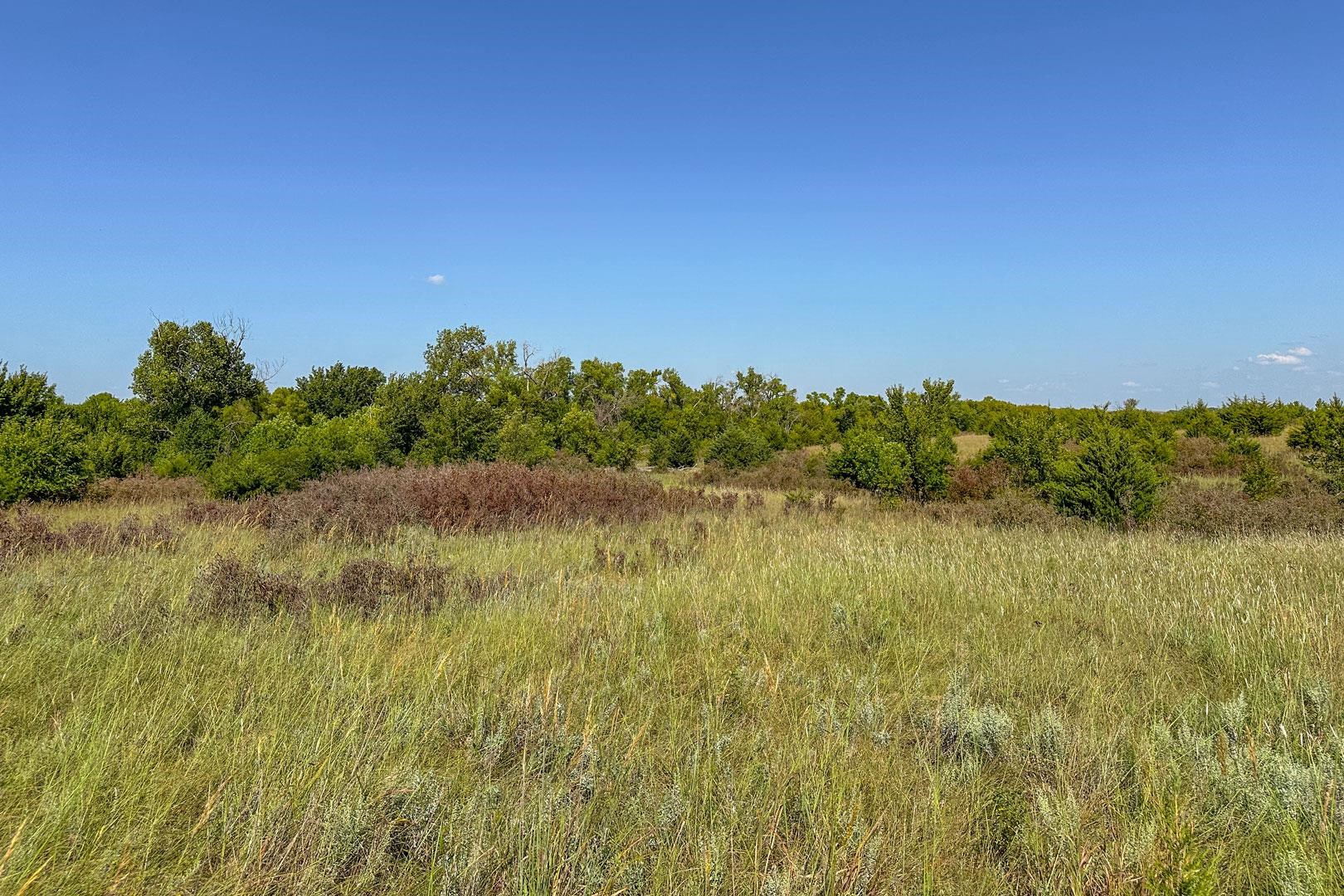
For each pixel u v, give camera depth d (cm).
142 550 865
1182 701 411
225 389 4122
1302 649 477
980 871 272
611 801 308
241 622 562
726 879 258
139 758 322
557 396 5900
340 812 280
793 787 323
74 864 252
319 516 1082
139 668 443
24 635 496
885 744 371
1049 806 295
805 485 2266
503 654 496
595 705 407
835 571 779
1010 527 1310
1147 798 296
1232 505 1262
